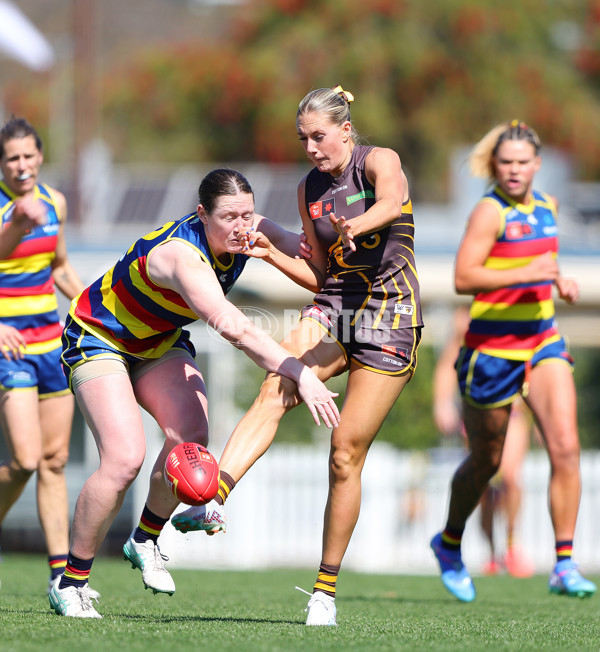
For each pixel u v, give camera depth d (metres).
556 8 109.88
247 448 16.02
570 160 102.62
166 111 108.56
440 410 31.22
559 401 22.48
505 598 24.69
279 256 17.12
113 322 16.58
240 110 105.62
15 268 21.39
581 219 63.72
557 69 105.88
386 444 54.22
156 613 18.28
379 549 43.59
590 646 14.77
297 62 104.50
